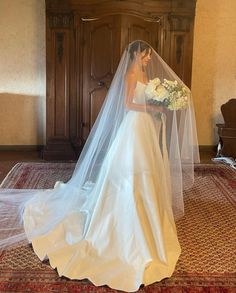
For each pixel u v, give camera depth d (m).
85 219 3.04
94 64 5.42
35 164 5.32
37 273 2.66
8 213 3.57
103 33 5.32
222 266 2.83
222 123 6.25
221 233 3.38
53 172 4.96
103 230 2.76
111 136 3.03
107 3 5.22
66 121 5.56
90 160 3.16
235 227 3.51
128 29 5.28
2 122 6.03
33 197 3.58
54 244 2.92
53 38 5.33
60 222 3.08
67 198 3.34
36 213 3.30
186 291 2.50
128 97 2.88
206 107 6.20
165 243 2.79
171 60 5.42
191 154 3.46
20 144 6.11
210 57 6.04
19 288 2.49
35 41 5.80
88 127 5.58
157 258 2.66
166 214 2.92
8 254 2.90
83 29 5.32
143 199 2.74
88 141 3.30
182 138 3.36
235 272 2.75
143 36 5.32
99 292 2.46
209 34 5.97
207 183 4.68
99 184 2.94
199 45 6.00
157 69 2.96
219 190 4.46
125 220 2.72
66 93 5.48
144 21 5.29
